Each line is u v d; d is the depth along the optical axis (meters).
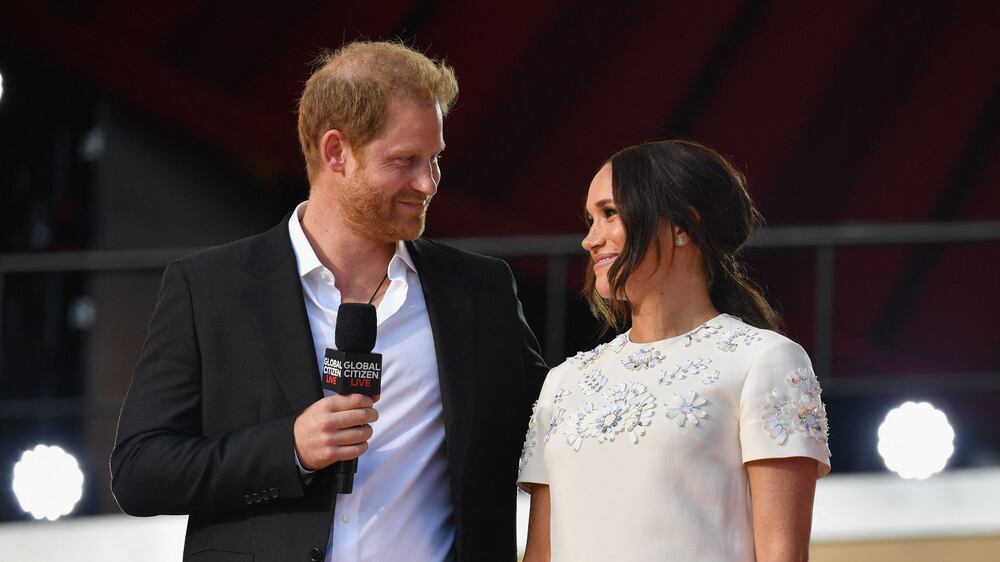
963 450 27.42
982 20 27.53
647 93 27.25
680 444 9.34
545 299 27.53
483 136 27.12
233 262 10.84
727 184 9.88
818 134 28.03
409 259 11.09
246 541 10.30
